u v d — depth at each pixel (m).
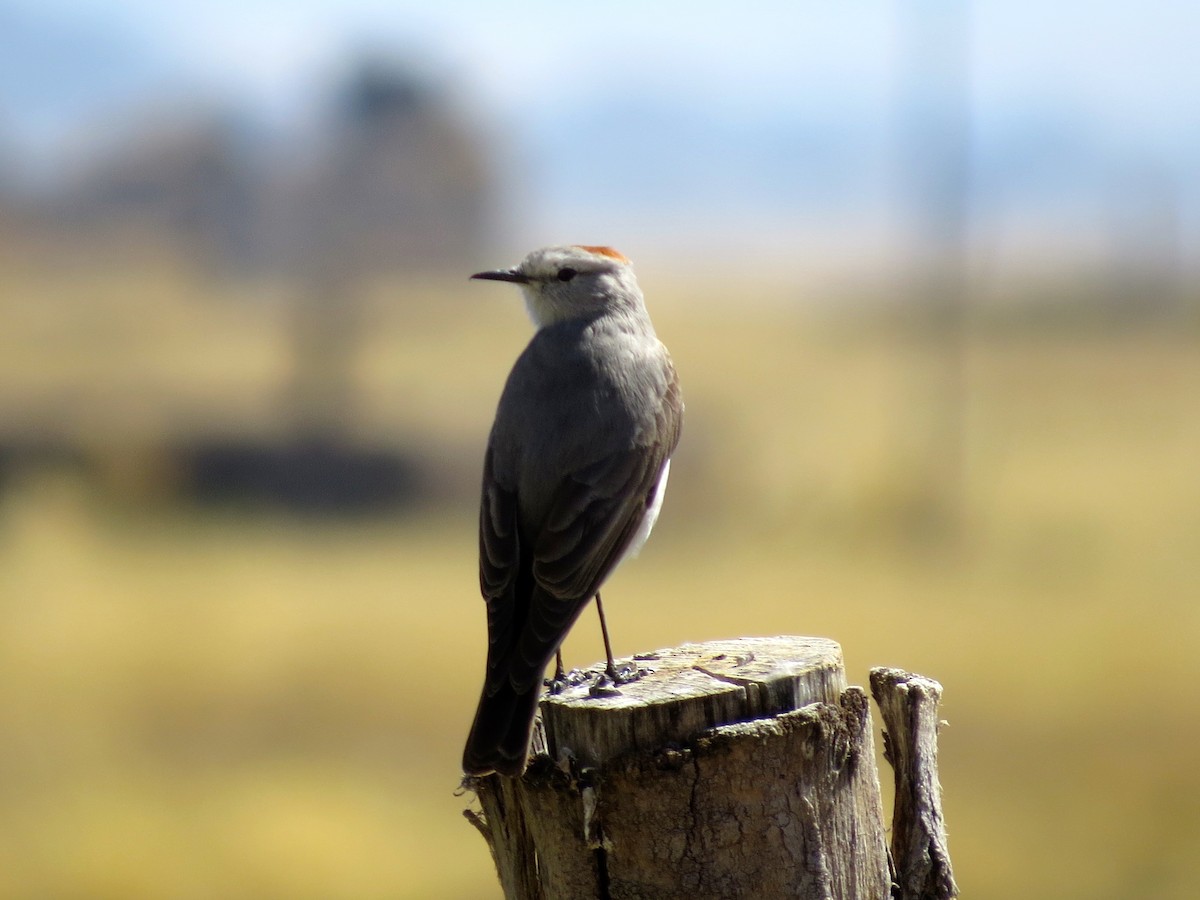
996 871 12.73
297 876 12.54
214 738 16.23
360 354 53.66
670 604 24.09
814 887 5.30
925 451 38.19
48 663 19.11
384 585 25.56
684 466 35.44
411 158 70.94
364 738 16.48
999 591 24.50
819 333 73.38
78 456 35.25
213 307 69.56
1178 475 36.12
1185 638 20.67
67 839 12.86
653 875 5.26
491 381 46.88
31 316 66.56
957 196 38.31
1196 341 64.38
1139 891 12.32
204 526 31.81
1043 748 15.90
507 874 5.71
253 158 76.62
